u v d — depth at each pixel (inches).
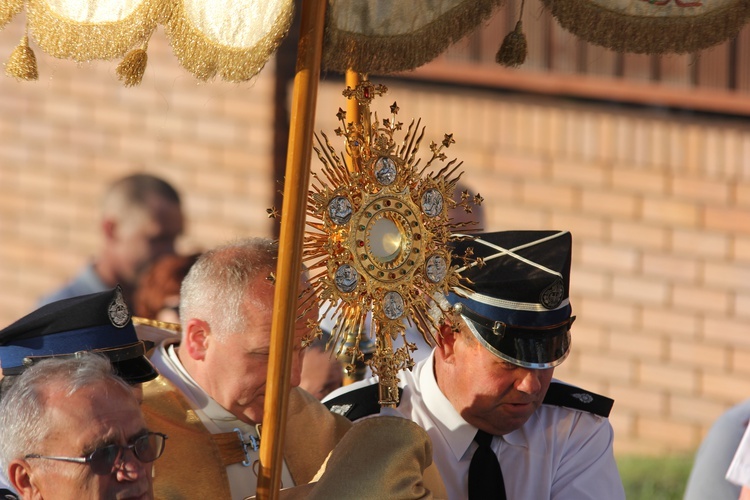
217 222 923.4
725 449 489.4
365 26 305.1
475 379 374.9
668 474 804.6
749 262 826.2
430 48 312.2
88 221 962.1
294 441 384.5
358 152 322.0
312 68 297.9
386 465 311.6
